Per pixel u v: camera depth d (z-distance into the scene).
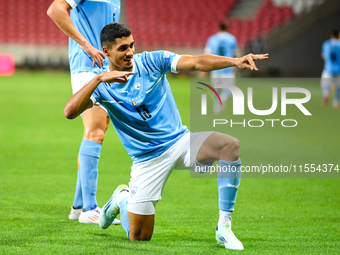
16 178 20.41
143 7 97.19
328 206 16.33
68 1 14.15
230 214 11.69
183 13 97.25
